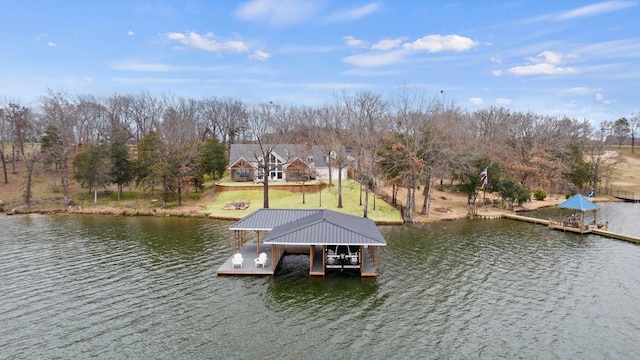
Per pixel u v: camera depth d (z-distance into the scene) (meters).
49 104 93.31
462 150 57.56
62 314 24.31
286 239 29.69
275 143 72.12
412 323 23.39
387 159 57.66
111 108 100.81
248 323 23.25
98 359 19.48
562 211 63.38
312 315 24.34
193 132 87.19
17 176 75.69
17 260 35.03
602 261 35.28
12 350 20.27
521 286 29.16
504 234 46.00
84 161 63.09
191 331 22.25
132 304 25.75
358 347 20.70
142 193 69.50
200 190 72.25
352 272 31.81
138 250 38.31
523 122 91.31
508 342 21.23
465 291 28.19
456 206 64.56
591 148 89.75
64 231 46.91
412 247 39.88
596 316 24.27
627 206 70.06
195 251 37.84
